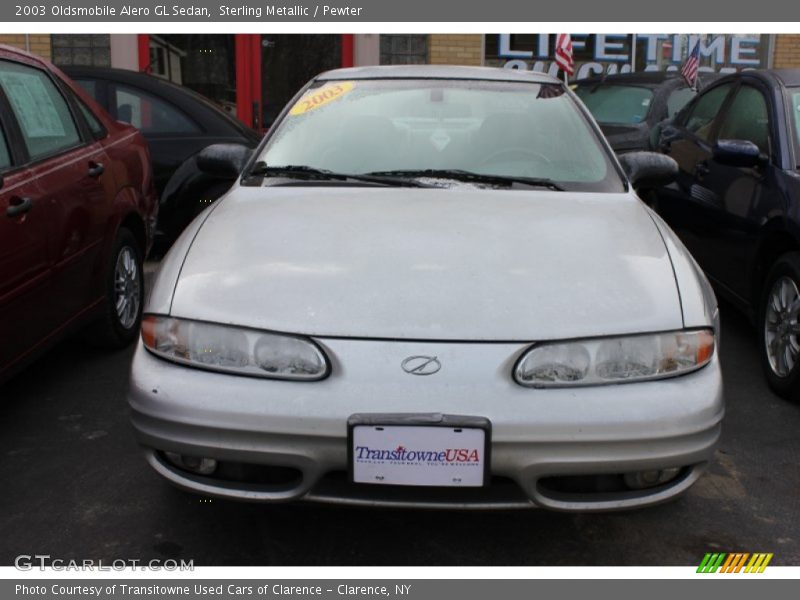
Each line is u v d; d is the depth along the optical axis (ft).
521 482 7.52
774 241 13.35
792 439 11.65
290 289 8.04
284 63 33.86
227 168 11.84
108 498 9.90
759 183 13.97
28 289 10.76
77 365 14.06
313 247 8.69
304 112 12.04
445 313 7.73
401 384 7.46
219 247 8.84
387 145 11.35
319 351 7.63
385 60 34.42
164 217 19.20
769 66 38.11
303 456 7.54
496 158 11.17
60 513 9.57
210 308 7.97
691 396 7.73
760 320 13.53
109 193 13.61
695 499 10.04
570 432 7.43
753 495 10.16
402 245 8.68
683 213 17.25
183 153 19.11
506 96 12.25
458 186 10.64
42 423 11.91
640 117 27.27
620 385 7.68
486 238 8.87
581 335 7.66
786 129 14.05
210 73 33.45
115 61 32.50
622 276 8.29
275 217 9.50
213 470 7.97
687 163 17.54
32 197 10.96
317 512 9.59
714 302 9.00
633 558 8.84
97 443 11.32
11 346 10.46
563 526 9.41
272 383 7.64
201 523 9.39
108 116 15.12
